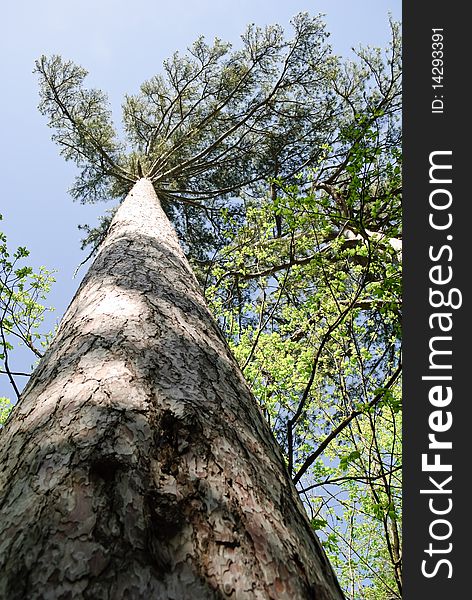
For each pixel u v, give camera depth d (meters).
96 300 2.13
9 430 1.37
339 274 4.10
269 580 0.88
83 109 11.55
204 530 0.93
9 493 1.02
